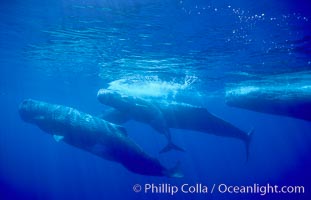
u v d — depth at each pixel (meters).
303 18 9.40
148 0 9.09
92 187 57.94
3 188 46.72
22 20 12.18
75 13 10.89
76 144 13.29
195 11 9.58
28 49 17.39
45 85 32.69
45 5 10.49
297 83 19.19
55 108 13.75
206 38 12.11
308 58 14.27
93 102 47.78
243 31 10.95
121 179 67.44
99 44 14.62
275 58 14.55
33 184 56.84
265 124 81.75
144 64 17.64
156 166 12.92
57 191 53.94
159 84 22.66
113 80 24.08
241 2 8.67
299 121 66.50
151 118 14.36
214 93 30.00
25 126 106.56
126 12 10.20
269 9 8.90
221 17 9.84
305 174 52.72
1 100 52.28
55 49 16.72
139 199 43.72
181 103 15.53
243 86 21.84
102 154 13.06
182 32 11.62
